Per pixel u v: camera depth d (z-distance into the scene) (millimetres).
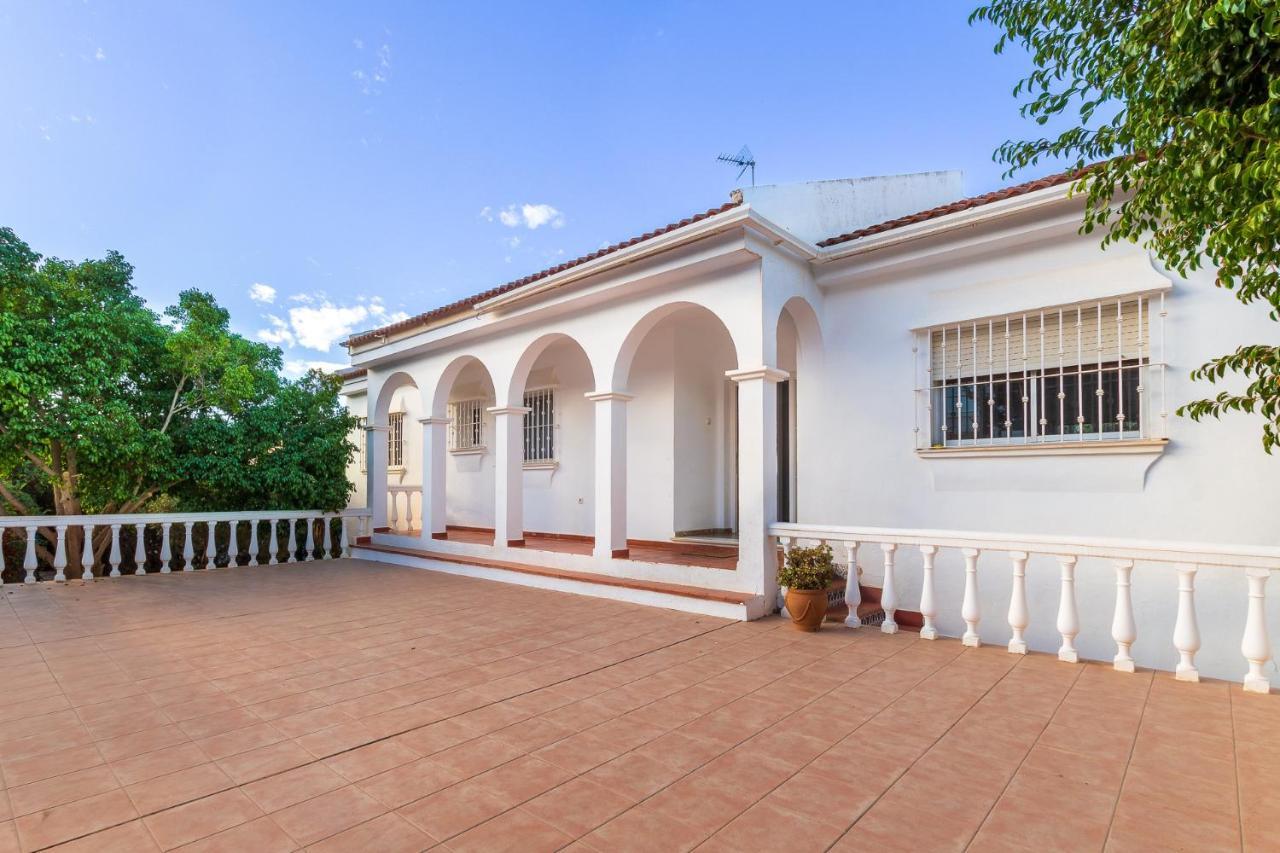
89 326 8484
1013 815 2549
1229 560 4023
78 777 2928
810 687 4148
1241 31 2348
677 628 5770
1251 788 2756
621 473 7652
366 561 10867
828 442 7352
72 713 3766
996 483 6203
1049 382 6020
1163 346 5387
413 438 15008
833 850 2316
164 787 2826
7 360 7855
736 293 6469
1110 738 3297
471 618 6266
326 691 4148
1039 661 4691
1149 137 2680
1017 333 6223
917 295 6770
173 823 2516
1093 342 5777
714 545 8969
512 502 8992
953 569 6449
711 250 6281
